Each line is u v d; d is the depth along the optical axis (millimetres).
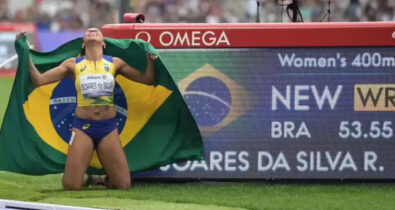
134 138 30375
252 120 30766
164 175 30828
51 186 30953
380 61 30594
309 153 30797
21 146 29797
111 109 29062
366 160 30828
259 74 30672
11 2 105562
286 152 30828
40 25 97375
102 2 105062
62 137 30266
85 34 29203
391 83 30594
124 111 30297
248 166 30828
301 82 30672
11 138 29703
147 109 30219
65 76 29406
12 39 84312
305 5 88125
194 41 30641
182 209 26688
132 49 29484
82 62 29094
